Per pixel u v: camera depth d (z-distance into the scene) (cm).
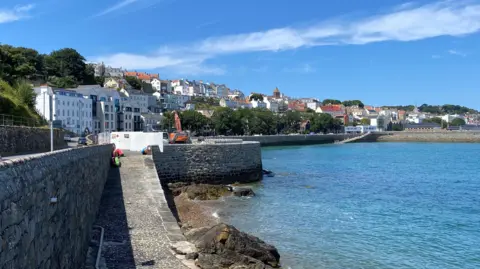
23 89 5594
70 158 986
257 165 4394
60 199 827
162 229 1639
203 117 13212
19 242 550
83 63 13962
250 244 1622
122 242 1465
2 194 491
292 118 18350
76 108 9744
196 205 2906
